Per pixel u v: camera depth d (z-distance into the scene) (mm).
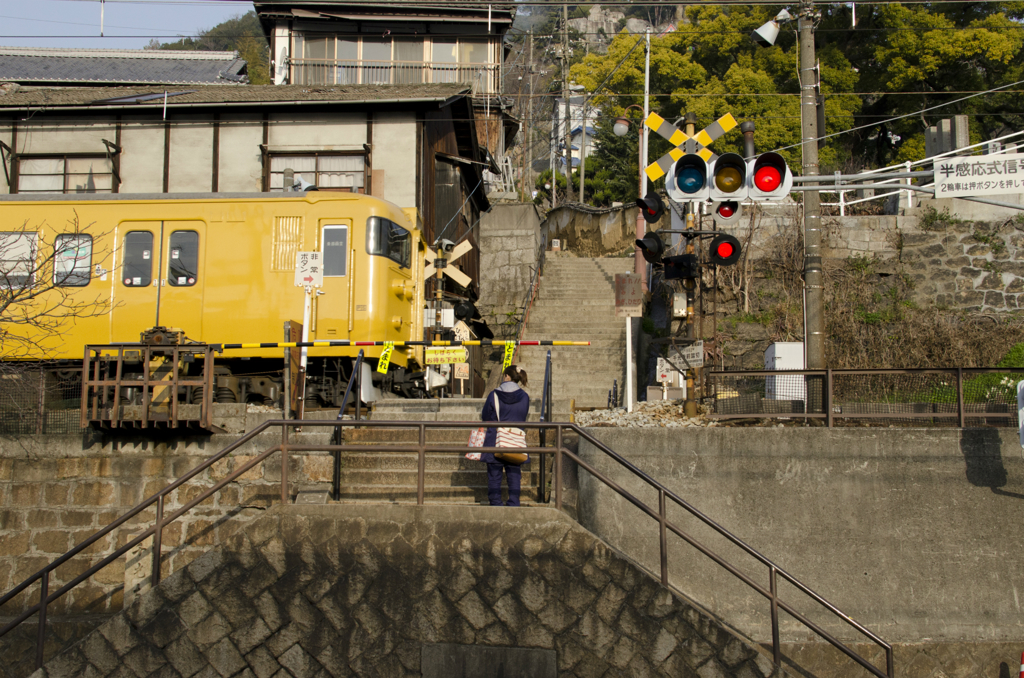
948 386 9352
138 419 9141
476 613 6926
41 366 10930
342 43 25656
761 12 28688
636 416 10750
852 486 8617
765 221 18156
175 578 6965
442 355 11133
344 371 11820
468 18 25578
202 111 17562
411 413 10812
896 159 26969
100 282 11875
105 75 23297
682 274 10625
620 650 6805
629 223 30031
